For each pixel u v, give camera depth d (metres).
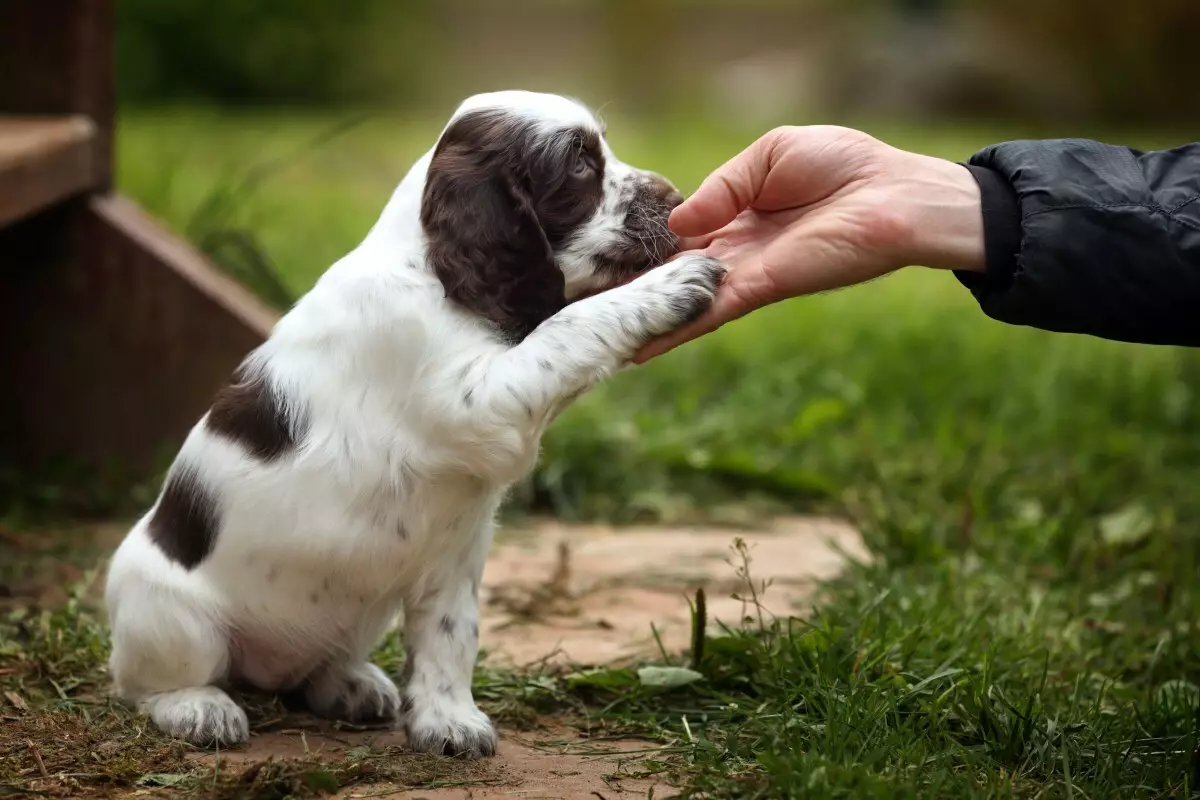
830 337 11.68
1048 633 5.54
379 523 4.35
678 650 5.39
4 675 4.86
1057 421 9.29
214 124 22.23
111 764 4.08
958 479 7.88
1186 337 4.11
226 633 4.57
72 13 7.81
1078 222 4.02
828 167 4.43
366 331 4.30
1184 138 24.36
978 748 4.14
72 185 7.27
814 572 6.63
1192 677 5.14
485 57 34.44
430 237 4.36
